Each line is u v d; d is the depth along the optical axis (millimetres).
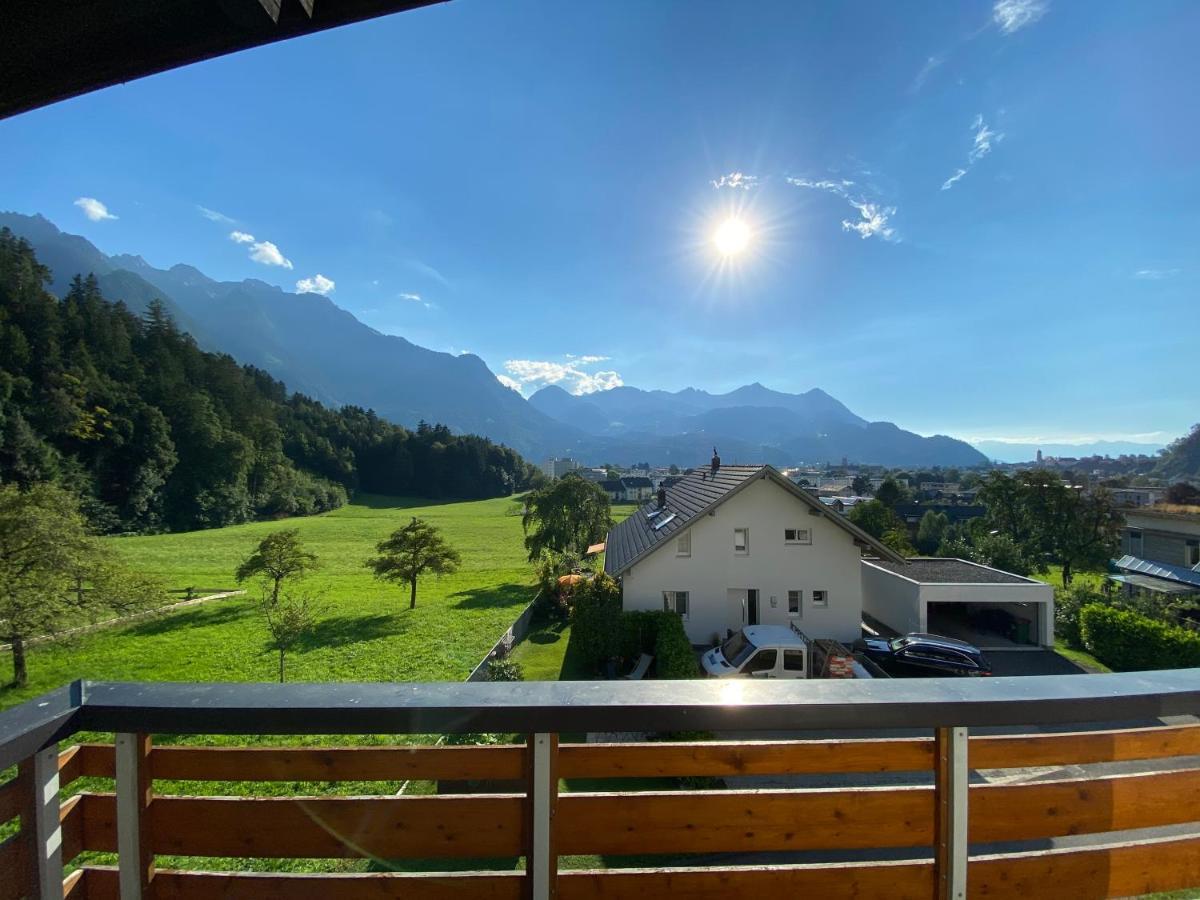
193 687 1498
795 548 16828
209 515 65125
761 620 16766
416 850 1536
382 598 26281
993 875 1619
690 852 1561
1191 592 22375
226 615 22844
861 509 32000
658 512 22094
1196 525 28516
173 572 34719
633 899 1548
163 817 1534
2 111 1922
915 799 1623
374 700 1440
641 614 15484
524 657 16188
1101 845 1702
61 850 1460
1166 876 1725
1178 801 1744
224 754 1542
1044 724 1532
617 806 1558
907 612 17438
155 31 1742
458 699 1451
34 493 15812
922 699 1484
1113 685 1589
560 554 27734
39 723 1315
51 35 1650
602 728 1440
